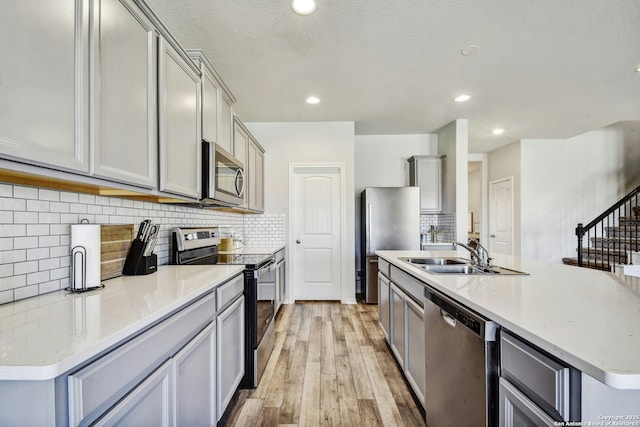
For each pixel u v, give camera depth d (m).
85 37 1.03
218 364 1.54
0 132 0.76
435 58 2.55
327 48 2.40
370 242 4.18
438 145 4.71
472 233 7.94
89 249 1.30
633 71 2.76
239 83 3.01
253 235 4.18
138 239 1.68
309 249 4.23
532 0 1.88
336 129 4.16
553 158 5.20
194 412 1.28
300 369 2.28
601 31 2.17
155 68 1.47
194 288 1.32
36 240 1.19
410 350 1.92
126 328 0.84
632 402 0.68
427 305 1.54
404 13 2.00
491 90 3.18
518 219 5.27
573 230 5.21
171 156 1.60
